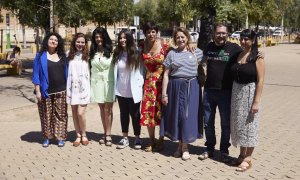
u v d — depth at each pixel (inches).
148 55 262.7
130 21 2018.9
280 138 308.8
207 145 263.0
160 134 263.0
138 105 277.4
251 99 231.3
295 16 2464.3
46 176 231.8
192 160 259.0
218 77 245.6
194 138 254.5
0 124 359.3
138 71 269.3
